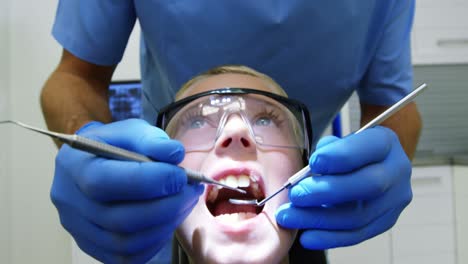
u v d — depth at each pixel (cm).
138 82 150
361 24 74
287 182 52
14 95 152
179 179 47
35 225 151
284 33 71
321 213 54
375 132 56
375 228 59
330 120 97
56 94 76
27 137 152
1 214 139
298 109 62
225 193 59
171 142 48
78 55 81
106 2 77
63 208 54
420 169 176
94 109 81
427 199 176
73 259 145
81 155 49
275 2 68
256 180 54
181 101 60
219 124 57
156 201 47
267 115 60
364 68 86
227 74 64
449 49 200
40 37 155
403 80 88
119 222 47
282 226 53
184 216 51
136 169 44
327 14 69
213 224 51
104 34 80
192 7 70
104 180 45
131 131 51
